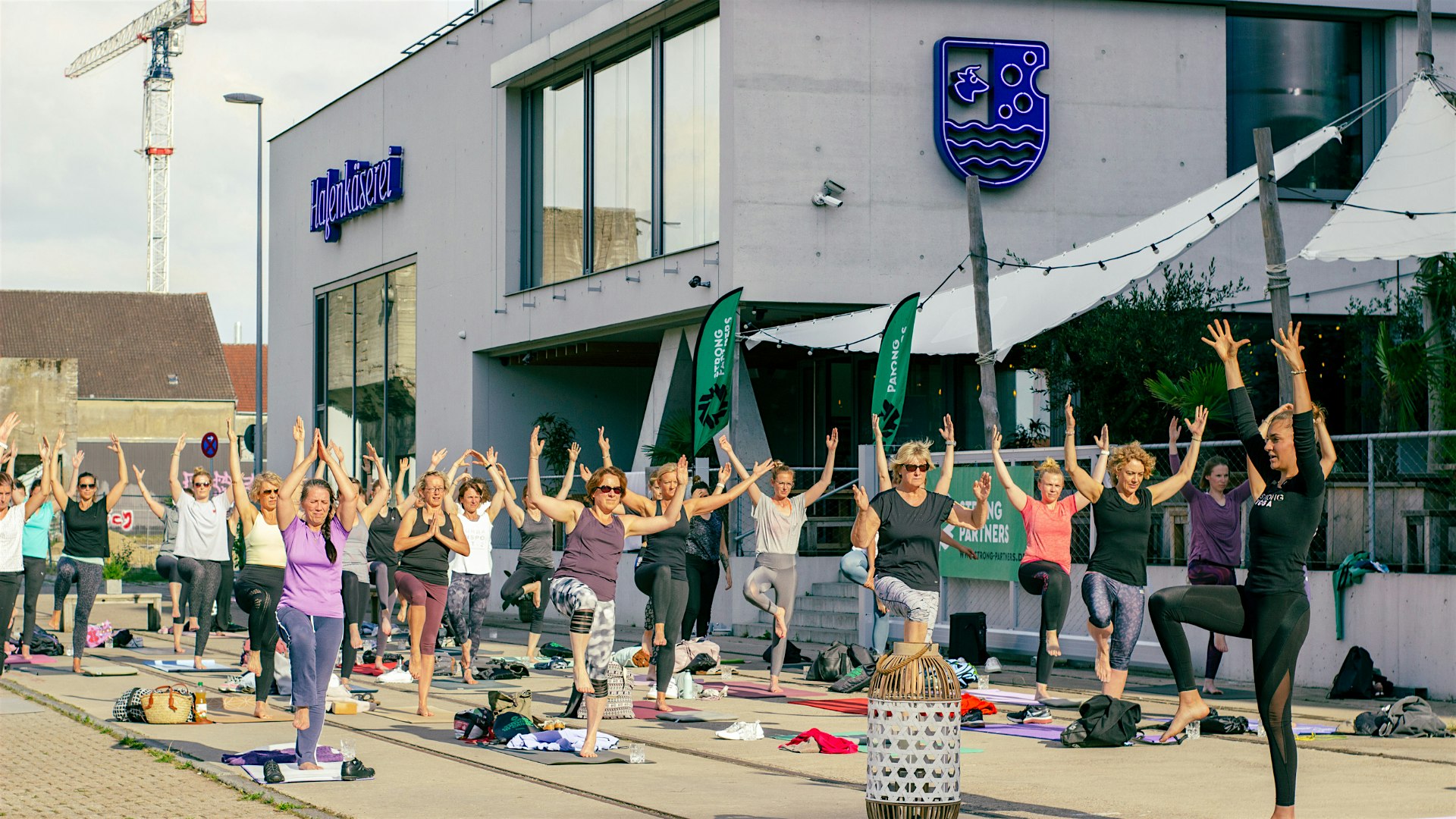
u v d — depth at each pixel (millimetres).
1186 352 20844
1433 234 16062
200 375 72000
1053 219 24047
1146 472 10891
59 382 52062
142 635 21875
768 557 13758
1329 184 25078
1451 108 17750
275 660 13453
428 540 12203
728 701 13141
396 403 35438
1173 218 21109
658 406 25953
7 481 13961
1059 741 10352
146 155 120938
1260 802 7836
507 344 30062
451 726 11484
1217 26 24719
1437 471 14344
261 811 7762
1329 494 14469
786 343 23719
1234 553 12336
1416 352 17312
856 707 12586
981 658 15898
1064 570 12297
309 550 9039
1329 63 25250
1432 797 7871
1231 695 13141
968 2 23891
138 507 51281
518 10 30000
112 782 8750
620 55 27094
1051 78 24094
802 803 7895
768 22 23344
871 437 27766
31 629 17688
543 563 16859
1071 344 21594
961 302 21766
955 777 6758
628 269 26016
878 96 23609
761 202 23297
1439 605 12695
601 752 9766
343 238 38250
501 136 30391
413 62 34375
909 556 10719
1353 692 12891
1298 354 7027
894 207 23625
